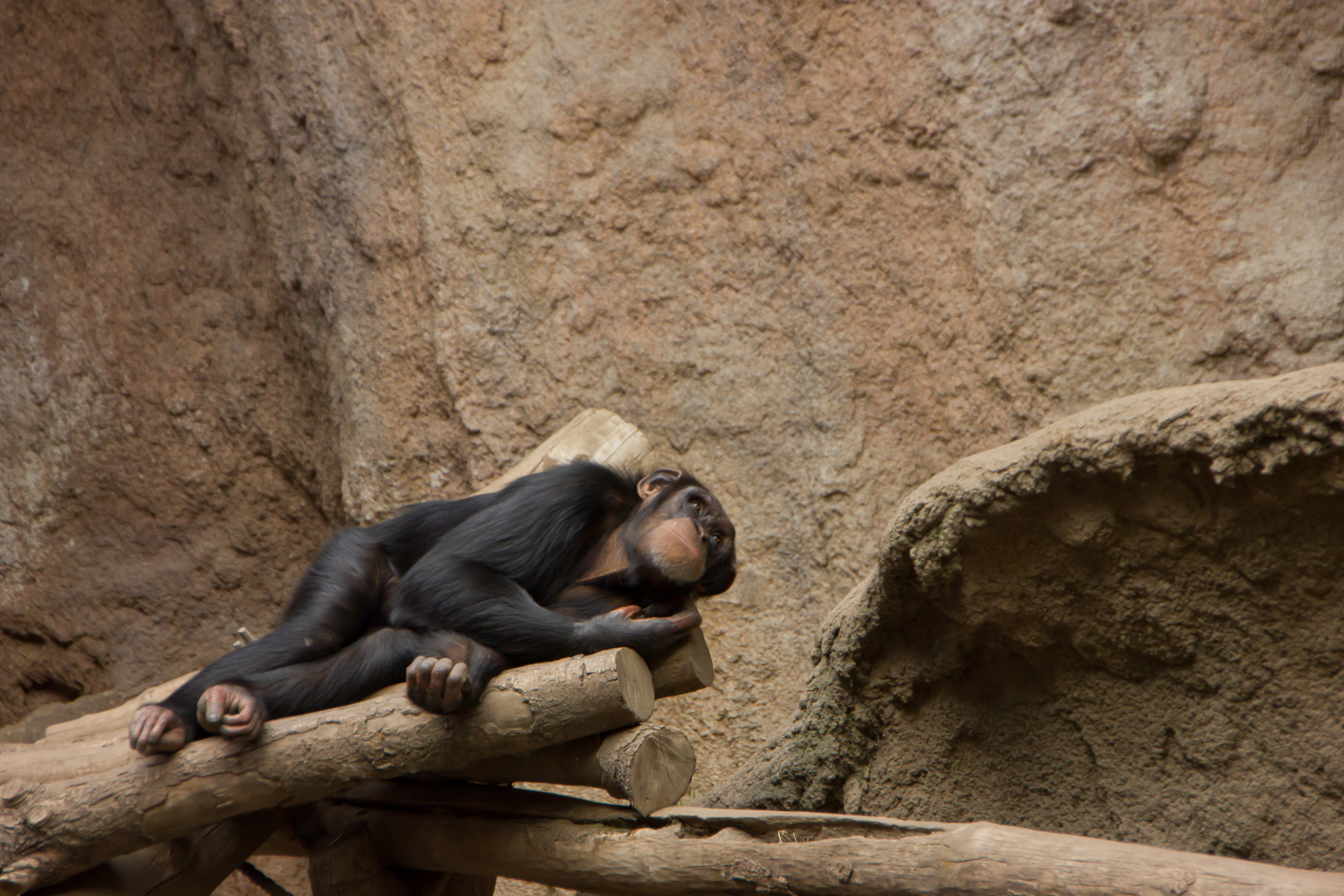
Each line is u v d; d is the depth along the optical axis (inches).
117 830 251.6
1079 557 290.2
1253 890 186.1
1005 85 499.8
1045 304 488.1
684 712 512.7
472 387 548.1
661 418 537.0
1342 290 457.1
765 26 538.6
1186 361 470.3
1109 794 305.9
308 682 274.7
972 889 213.6
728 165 541.6
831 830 246.4
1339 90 477.7
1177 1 489.1
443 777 309.6
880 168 518.9
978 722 329.1
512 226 553.9
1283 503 257.9
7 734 567.8
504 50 561.0
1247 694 282.5
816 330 526.6
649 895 259.1
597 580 319.0
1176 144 481.1
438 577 291.7
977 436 496.7
